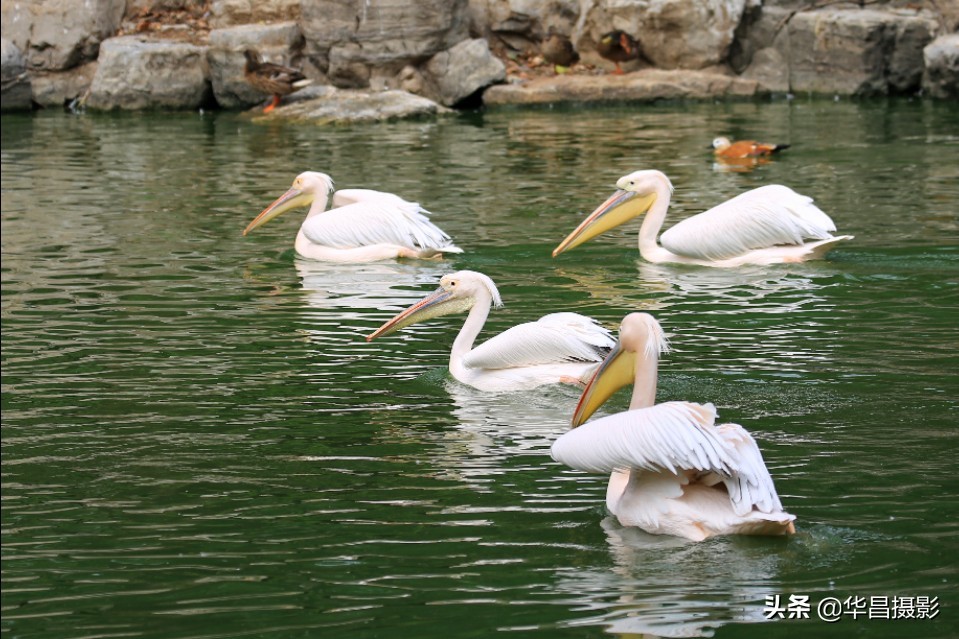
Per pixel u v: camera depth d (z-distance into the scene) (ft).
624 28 88.63
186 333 34.71
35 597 19.16
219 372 31.12
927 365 29.78
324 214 45.16
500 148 67.56
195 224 50.06
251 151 68.39
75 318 36.32
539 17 91.76
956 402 27.07
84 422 27.50
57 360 32.22
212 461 25.04
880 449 24.39
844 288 37.65
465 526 21.38
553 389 29.40
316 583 19.40
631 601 18.29
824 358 30.63
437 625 17.81
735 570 19.19
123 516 22.33
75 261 43.73
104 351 32.99
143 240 47.16
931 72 82.69
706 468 19.07
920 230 44.96
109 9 92.22
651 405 22.07
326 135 74.28
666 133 71.72
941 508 21.42
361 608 18.48
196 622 18.24
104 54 87.30
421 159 64.28
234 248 46.01
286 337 34.24
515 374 29.66
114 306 37.68
